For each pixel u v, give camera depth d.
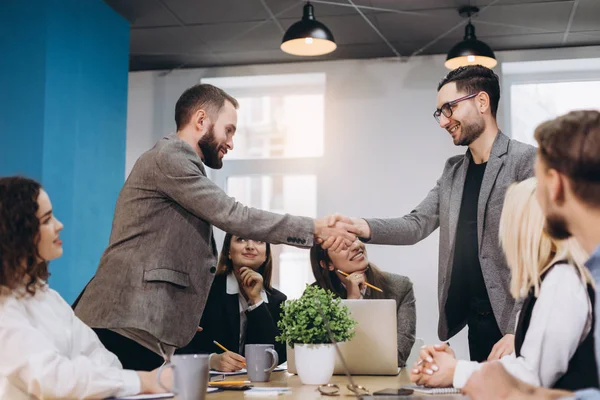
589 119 1.06
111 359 1.66
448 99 2.22
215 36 4.62
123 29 4.30
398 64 4.92
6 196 1.41
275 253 5.09
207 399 1.40
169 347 2.00
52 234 1.48
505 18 4.28
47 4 3.54
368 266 2.90
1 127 3.52
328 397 1.43
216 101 2.24
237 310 2.86
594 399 0.96
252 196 5.33
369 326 1.88
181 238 2.05
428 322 4.60
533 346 1.17
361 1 4.05
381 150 4.86
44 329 1.44
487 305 2.13
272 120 5.39
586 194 1.04
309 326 1.68
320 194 4.89
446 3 4.06
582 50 4.74
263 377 1.75
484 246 2.08
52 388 1.28
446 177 2.31
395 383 1.69
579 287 1.14
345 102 4.95
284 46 3.88
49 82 3.53
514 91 5.09
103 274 2.01
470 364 1.39
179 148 2.08
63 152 3.62
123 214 2.06
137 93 5.27
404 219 2.39
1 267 1.39
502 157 2.11
